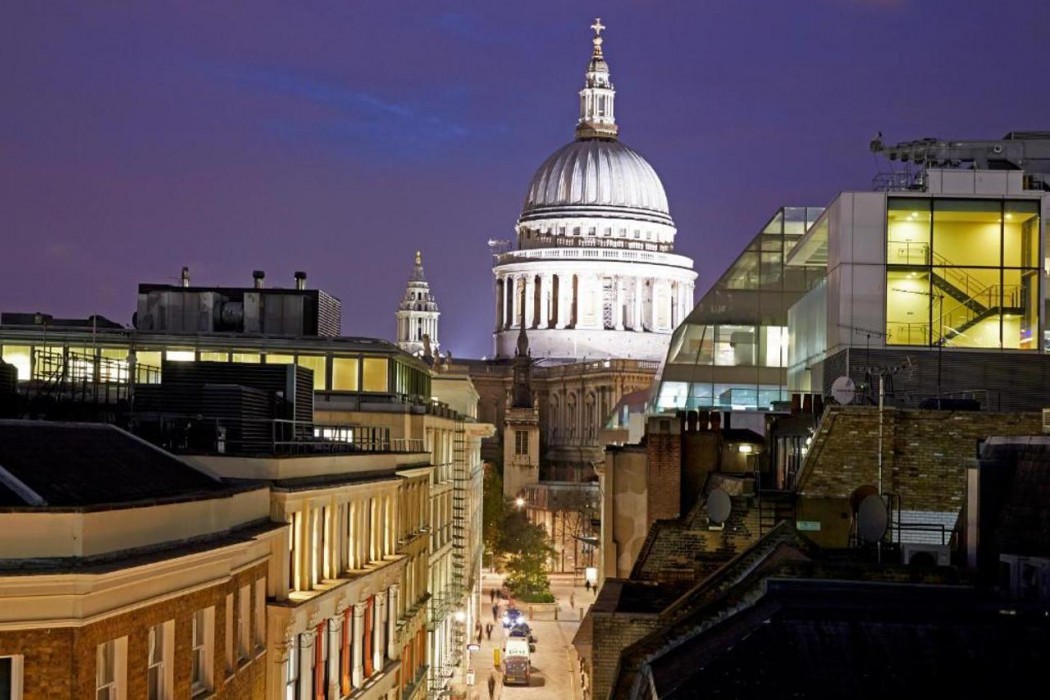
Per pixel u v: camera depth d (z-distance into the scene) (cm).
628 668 3409
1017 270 6619
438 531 8600
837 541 4381
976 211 6638
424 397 9219
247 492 3538
